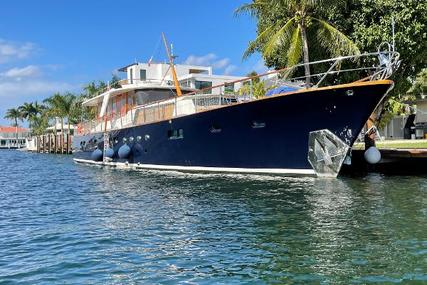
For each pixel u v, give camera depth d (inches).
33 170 1149.7
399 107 1237.7
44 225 392.2
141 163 891.4
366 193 499.2
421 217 373.4
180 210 437.1
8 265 278.2
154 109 831.1
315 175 608.7
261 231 342.3
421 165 713.0
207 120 690.8
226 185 589.0
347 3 857.5
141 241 324.8
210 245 309.3
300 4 819.4
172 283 240.5
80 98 2273.6
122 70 1688.0
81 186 692.7
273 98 594.6
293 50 814.5
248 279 243.9
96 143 1116.5
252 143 646.5
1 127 5447.8
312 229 342.6
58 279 251.4
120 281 245.8
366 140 708.0
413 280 234.5
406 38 796.0
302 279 241.1
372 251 283.7
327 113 576.1
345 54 832.9
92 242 325.4
